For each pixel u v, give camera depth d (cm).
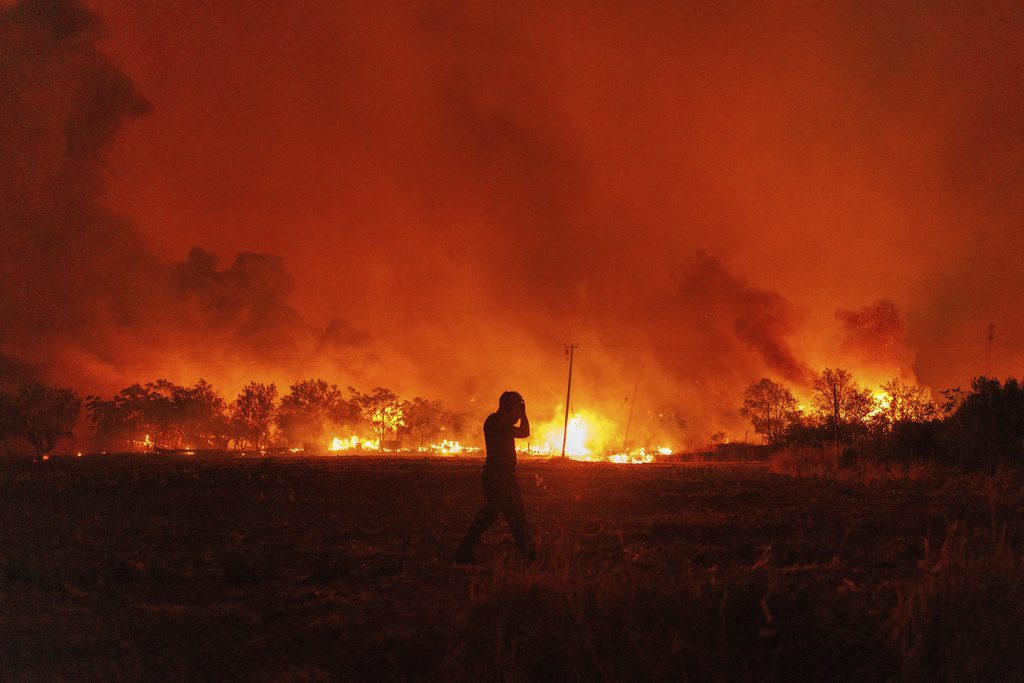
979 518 1396
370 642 606
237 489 2284
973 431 2711
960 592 568
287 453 7825
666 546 1059
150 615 742
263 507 1759
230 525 1434
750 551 1005
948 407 3316
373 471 3309
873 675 494
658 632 543
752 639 532
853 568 858
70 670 589
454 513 1599
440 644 589
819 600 589
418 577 886
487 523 988
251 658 598
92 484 2455
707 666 509
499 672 536
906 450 3244
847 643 516
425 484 2472
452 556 1044
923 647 509
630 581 614
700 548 1026
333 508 1725
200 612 748
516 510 989
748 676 498
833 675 498
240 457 6341
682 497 1962
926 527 1270
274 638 646
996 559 647
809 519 1395
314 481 2612
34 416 6869
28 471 3222
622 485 2450
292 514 1609
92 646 645
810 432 5306
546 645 551
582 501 1853
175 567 990
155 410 9644
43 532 1353
